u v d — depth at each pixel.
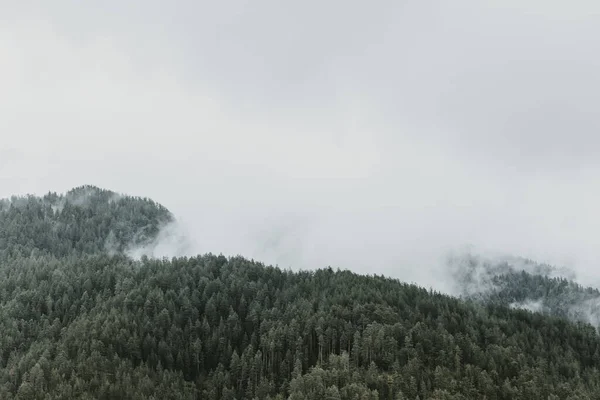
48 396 139.62
